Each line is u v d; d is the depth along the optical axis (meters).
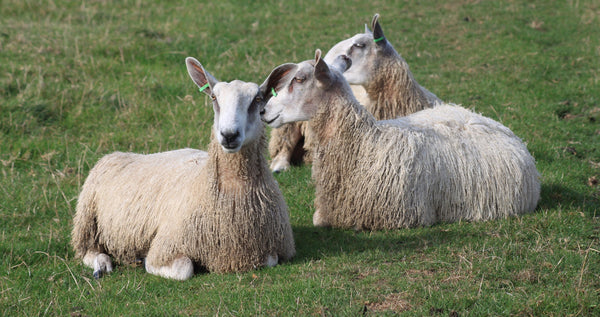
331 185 8.75
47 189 10.58
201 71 7.52
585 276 6.83
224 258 7.21
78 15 20.38
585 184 10.18
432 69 16.89
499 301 6.32
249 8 22.36
